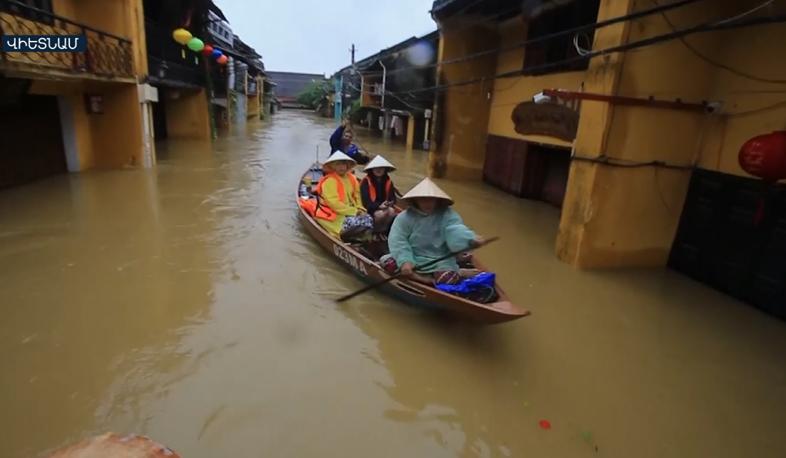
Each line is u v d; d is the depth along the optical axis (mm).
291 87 65625
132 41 9758
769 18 3209
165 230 6426
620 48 4465
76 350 3629
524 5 9406
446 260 4371
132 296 4527
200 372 3461
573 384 3619
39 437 2795
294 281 5051
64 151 9555
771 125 4750
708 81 5414
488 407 3314
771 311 4820
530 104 9562
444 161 11875
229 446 2820
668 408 3418
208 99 17172
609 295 5172
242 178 10344
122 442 1190
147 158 10680
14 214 6738
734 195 5164
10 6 7191
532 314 4672
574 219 5809
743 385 3730
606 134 5250
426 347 3986
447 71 11203
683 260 5875
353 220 5418
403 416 3176
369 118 28859
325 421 3078
